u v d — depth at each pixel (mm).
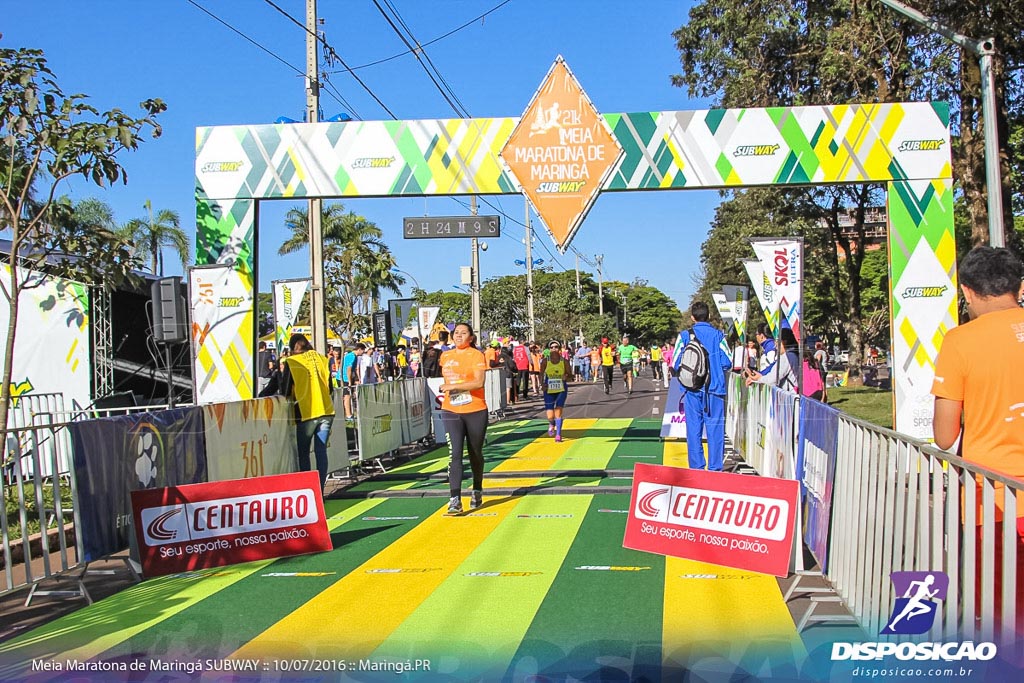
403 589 6320
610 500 9648
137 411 14242
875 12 19797
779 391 8852
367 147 11461
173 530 7176
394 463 13750
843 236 31047
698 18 24891
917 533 4430
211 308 11500
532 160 11242
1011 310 4117
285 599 6191
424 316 26359
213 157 11555
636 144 11211
